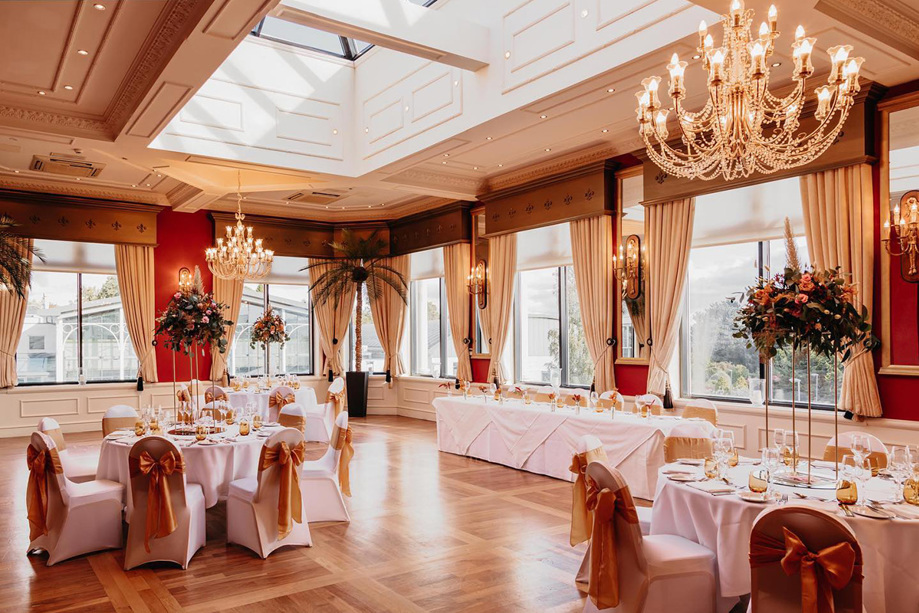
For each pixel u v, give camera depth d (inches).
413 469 304.7
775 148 191.6
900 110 225.5
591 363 365.4
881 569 116.0
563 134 297.7
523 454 299.0
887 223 222.4
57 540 180.5
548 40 239.8
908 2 181.5
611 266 328.5
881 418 226.1
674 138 286.8
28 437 401.4
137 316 436.5
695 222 295.3
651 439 239.3
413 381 490.9
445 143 296.4
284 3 215.0
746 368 283.6
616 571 130.6
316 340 516.4
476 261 427.2
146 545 172.2
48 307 422.0
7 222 354.0
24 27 190.4
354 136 357.1
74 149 321.7
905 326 220.7
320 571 174.1
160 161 320.5
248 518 187.9
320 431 389.4
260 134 325.4
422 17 249.0
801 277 140.8
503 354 403.9
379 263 507.2
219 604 153.0
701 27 148.9
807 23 180.7
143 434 212.5
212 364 460.1
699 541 138.5
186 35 191.5
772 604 106.9
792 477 148.6
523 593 159.3
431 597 156.8
